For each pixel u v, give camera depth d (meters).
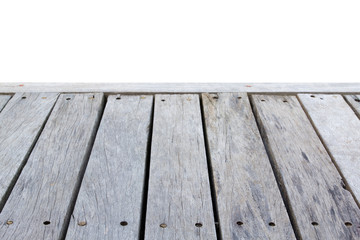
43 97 1.40
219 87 1.47
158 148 1.16
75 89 1.45
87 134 1.22
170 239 0.90
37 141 1.19
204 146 1.17
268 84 1.50
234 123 1.27
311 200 1.00
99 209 0.97
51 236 0.91
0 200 1.01
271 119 1.30
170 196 1.01
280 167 1.10
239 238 0.90
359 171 1.09
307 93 1.44
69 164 1.11
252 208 0.98
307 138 1.21
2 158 1.13
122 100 1.39
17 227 0.93
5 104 1.38
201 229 0.92
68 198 1.00
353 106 1.37
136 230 0.92
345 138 1.21
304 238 0.91
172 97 1.40
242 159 1.13
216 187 1.04
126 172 1.08
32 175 1.07
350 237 0.91
